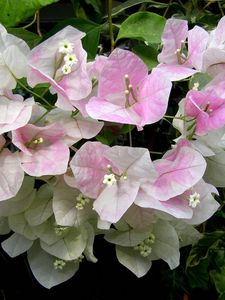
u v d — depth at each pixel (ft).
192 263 1.00
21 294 1.03
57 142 0.74
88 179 0.74
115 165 0.73
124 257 0.86
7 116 0.70
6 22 0.82
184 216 0.72
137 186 0.73
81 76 0.71
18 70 0.72
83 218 0.79
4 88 0.72
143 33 0.85
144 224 0.80
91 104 0.70
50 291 1.03
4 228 0.87
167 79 0.70
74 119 0.76
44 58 0.72
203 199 0.78
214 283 1.03
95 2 1.00
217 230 1.07
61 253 0.82
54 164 0.72
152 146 1.01
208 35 0.80
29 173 0.71
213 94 0.74
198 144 0.79
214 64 0.79
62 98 0.72
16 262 1.03
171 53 0.81
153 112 0.71
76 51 0.72
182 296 1.05
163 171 0.75
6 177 0.72
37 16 0.95
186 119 0.77
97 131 0.75
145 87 0.73
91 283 1.02
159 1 1.16
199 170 0.74
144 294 1.05
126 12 1.14
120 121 0.69
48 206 0.81
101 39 1.04
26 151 0.71
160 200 0.73
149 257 0.87
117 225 0.82
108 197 0.74
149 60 0.87
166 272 1.04
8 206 0.79
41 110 0.76
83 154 0.73
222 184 0.85
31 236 0.83
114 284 1.03
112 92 0.73
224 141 0.80
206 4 1.11
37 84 0.76
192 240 0.89
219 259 1.04
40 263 0.88
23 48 0.73
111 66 0.72
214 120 0.75
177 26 0.80
